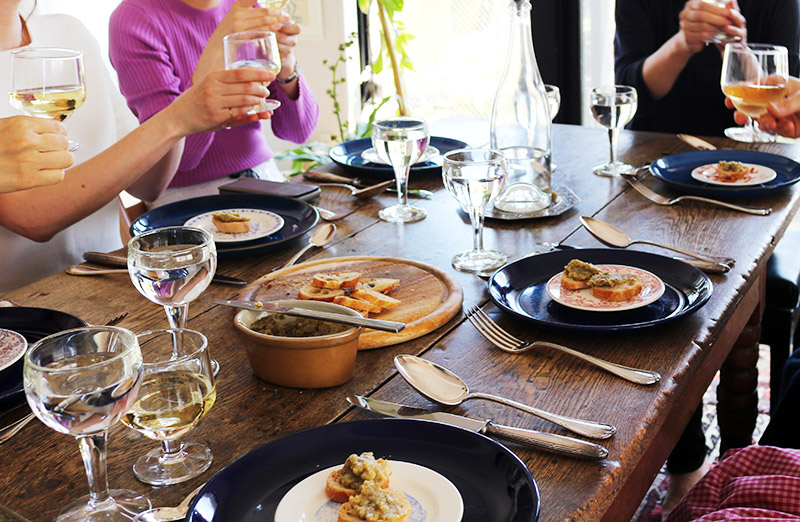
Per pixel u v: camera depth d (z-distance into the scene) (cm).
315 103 230
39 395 66
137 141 154
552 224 144
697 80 248
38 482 78
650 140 203
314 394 92
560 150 196
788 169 160
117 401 67
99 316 115
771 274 189
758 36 250
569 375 93
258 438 83
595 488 73
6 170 122
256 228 142
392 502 66
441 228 145
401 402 89
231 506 68
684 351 97
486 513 67
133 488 76
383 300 107
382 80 406
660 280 110
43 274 177
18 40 177
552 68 348
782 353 190
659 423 85
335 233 144
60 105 139
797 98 171
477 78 379
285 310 93
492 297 106
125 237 212
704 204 151
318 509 68
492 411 86
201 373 75
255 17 181
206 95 151
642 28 253
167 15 212
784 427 140
